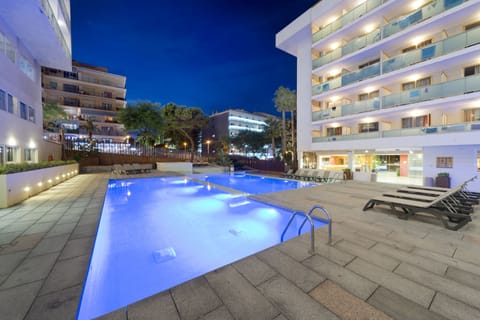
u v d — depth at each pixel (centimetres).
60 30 1070
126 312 208
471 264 301
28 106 1105
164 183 1373
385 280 262
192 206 824
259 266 296
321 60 1592
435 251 342
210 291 241
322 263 304
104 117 3616
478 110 1046
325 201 736
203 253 450
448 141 1025
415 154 1329
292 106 2372
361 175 1374
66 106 3331
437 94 1055
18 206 643
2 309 210
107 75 3641
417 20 1132
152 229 585
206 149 6366
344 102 1578
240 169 2570
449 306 216
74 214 560
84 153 1877
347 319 199
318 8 1531
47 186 948
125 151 2142
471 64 1061
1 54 861
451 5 1016
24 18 870
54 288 246
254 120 6384
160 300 226
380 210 603
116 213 735
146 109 2338
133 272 375
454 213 463
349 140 1433
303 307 215
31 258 320
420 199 563
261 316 203
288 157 2334
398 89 1313
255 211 741
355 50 1397
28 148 1096
